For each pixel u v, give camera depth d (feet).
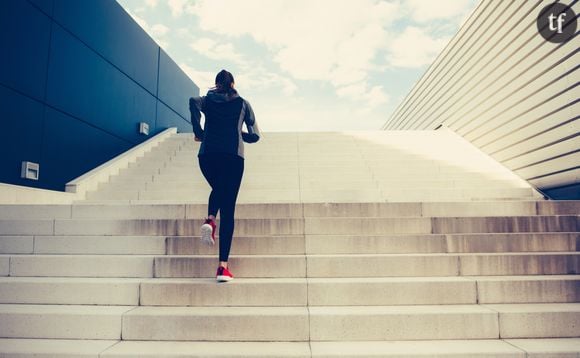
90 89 17.48
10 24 12.62
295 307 6.97
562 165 12.89
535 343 6.11
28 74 13.44
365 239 8.71
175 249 8.61
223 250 7.32
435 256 7.94
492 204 10.26
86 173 16.71
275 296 7.11
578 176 12.07
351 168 17.35
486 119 18.72
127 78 21.26
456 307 6.83
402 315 6.43
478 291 7.14
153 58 24.91
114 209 10.14
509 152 16.51
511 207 10.25
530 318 6.43
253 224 9.37
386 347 6.01
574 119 12.21
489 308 6.72
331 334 6.40
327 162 18.25
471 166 17.51
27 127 13.37
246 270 7.91
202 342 6.30
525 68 15.20
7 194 11.35
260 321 6.42
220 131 7.79
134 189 15.94
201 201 14.87
